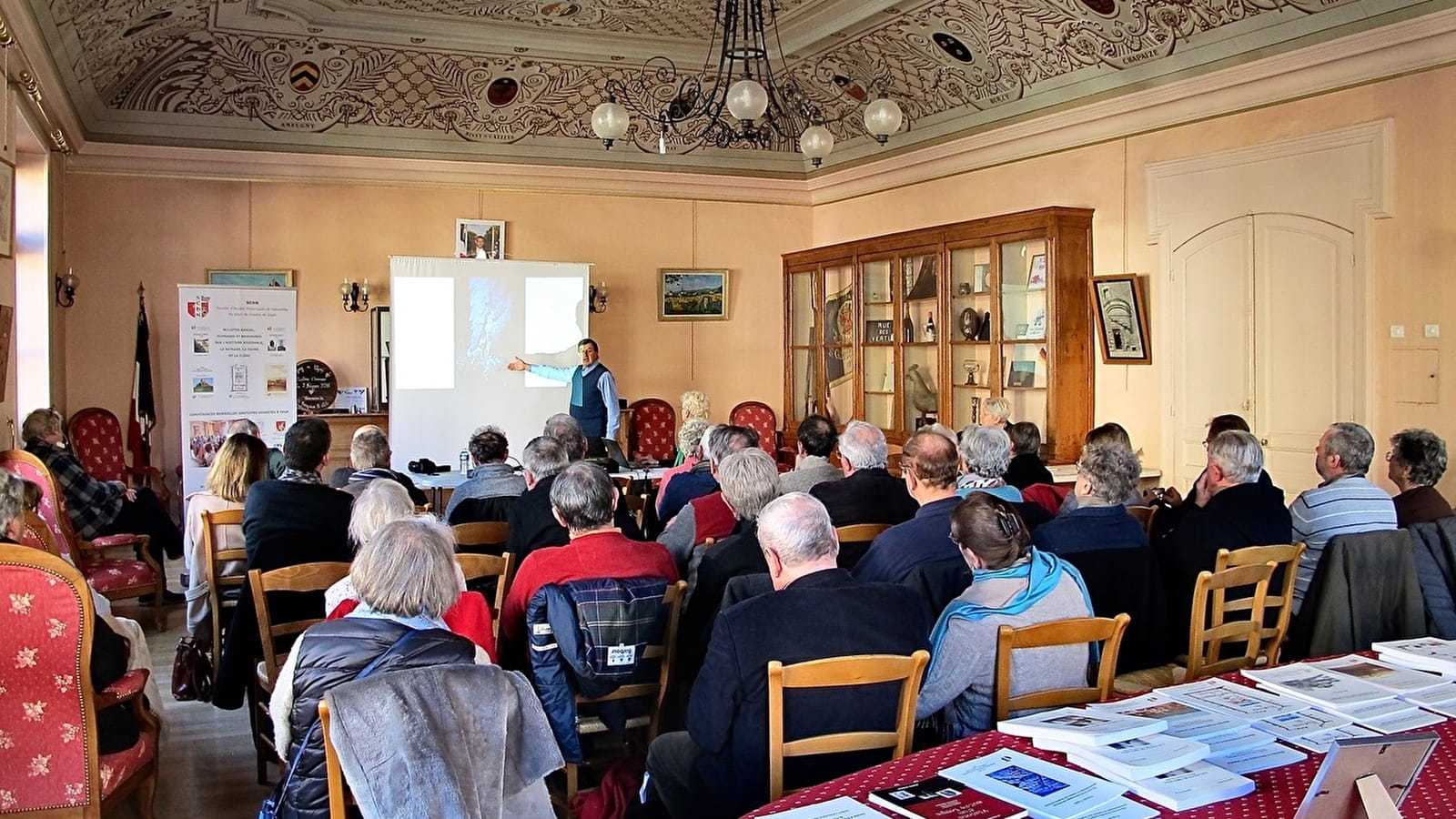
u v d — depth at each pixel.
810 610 2.46
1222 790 1.81
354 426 9.49
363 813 2.08
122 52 7.74
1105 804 1.79
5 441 5.47
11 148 5.54
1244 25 6.39
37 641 2.95
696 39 8.86
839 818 1.77
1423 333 5.70
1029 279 7.91
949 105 8.91
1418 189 5.69
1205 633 3.41
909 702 2.42
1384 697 2.32
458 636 2.49
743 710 2.42
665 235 10.91
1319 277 6.22
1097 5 7.00
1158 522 4.69
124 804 3.83
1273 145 6.45
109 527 6.71
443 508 8.47
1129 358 7.48
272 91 9.05
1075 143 7.89
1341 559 3.52
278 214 9.55
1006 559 2.77
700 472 5.09
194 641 4.69
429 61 9.09
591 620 3.23
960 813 1.76
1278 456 6.51
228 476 4.80
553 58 9.23
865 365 9.80
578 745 3.32
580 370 8.95
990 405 6.35
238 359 8.51
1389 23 5.71
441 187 10.07
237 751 4.40
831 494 4.29
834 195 10.98
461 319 9.66
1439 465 4.20
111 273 9.09
